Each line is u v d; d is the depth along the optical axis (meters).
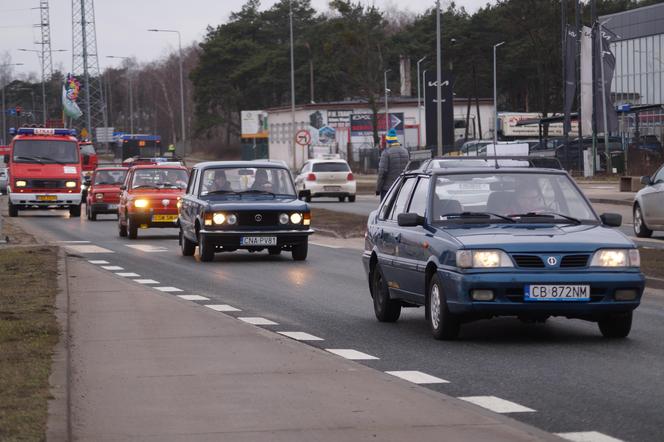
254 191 62.16
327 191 136.38
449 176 33.44
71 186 123.00
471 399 22.59
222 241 59.84
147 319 34.94
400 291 33.97
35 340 29.08
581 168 169.12
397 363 27.42
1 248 65.75
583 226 31.81
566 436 19.20
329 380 24.22
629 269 30.12
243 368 25.83
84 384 23.88
